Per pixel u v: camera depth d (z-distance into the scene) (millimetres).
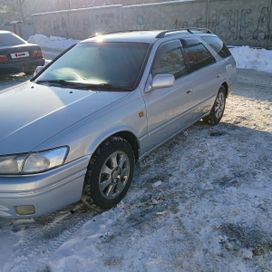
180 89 4570
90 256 2977
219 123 6102
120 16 20391
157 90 4141
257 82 9680
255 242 3080
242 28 15438
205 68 5320
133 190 3955
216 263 2863
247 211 3502
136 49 4363
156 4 18188
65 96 3762
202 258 2918
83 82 4102
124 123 3602
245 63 12945
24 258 2977
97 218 3475
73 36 24578
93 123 3303
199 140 5309
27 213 2980
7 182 2889
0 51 9883
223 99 6129
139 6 19078
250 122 6125
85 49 4723
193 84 4891
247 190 3881
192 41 5227
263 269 2795
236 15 15461
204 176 4227
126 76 4047
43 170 2936
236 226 3287
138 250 3027
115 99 3678
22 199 2906
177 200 3734
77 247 3088
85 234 3252
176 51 4738
